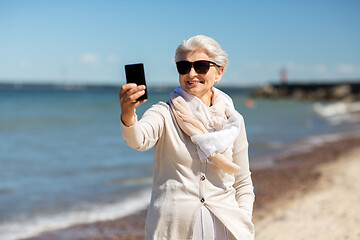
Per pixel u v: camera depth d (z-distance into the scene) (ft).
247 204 7.16
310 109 195.62
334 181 30.48
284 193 27.71
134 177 36.06
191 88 6.84
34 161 46.57
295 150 52.70
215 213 6.47
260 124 105.19
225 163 6.55
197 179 6.51
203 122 6.66
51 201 27.73
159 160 6.69
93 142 66.95
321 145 57.47
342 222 19.42
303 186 29.71
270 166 40.16
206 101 7.16
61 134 81.05
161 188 6.59
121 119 5.73
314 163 40.86
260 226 20.15
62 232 21.15
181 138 6.55
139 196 28.99
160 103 6.79
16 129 90.74
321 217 20.61
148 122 6.31
